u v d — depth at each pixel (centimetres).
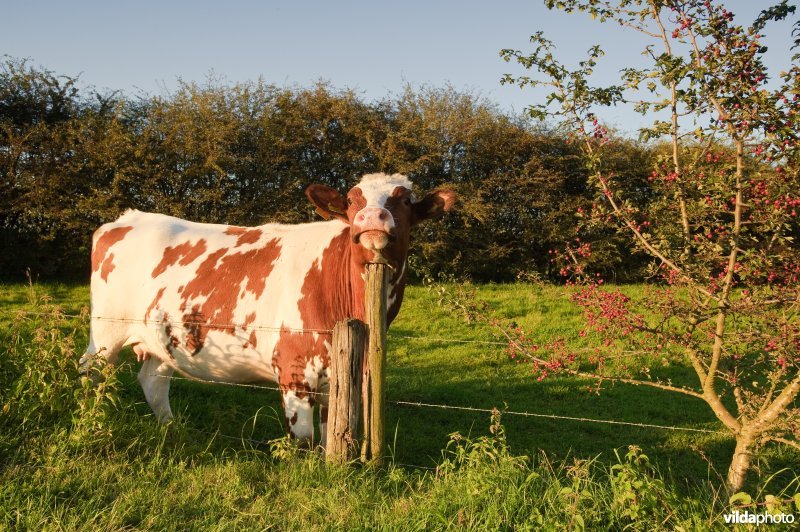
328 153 2116
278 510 382
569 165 2236
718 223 427
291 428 500
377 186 491
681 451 646
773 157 382
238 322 530
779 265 410
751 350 435
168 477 414
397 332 1173
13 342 534
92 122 1805
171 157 1867
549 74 448
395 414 718
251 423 634
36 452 416
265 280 530
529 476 390
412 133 2152
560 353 471
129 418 489
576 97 439
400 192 492
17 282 1642
